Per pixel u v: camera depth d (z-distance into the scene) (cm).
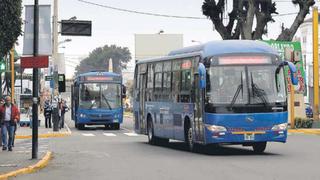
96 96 5278
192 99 2647
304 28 9819
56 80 5084
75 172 1981
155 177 1781
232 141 2441
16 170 1961
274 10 4791
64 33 3569
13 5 1880
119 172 1942
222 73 2469
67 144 3450
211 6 4756
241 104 2445
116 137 4228
